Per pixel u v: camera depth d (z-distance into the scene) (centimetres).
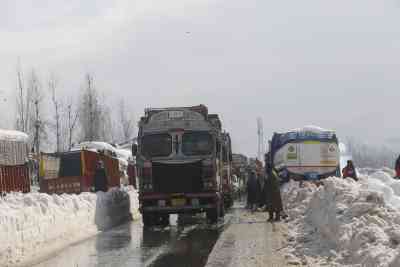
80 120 6569
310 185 2522
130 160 4175
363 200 1299
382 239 991
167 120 2100
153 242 1588
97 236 1761
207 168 2062
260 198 2950
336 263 1048
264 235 1634
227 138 2920
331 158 2966
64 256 1329
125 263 1220
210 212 2102
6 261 1166
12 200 1457
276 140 3066
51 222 1474
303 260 1145
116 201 2303
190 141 2081
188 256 1306
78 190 2739
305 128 3022
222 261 1202
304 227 1698
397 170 2492
